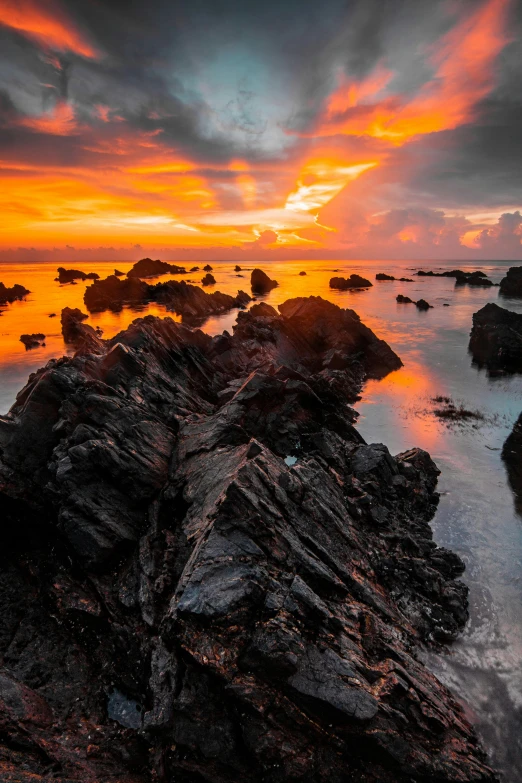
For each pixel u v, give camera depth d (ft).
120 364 82.74
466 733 36.01
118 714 38.70
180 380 99.60
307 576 41.27
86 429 59.82
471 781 32.09
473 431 101.04
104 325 240.73
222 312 294.66
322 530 48.78
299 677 33.06
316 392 106.01
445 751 33.27
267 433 81.56
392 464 74.59
